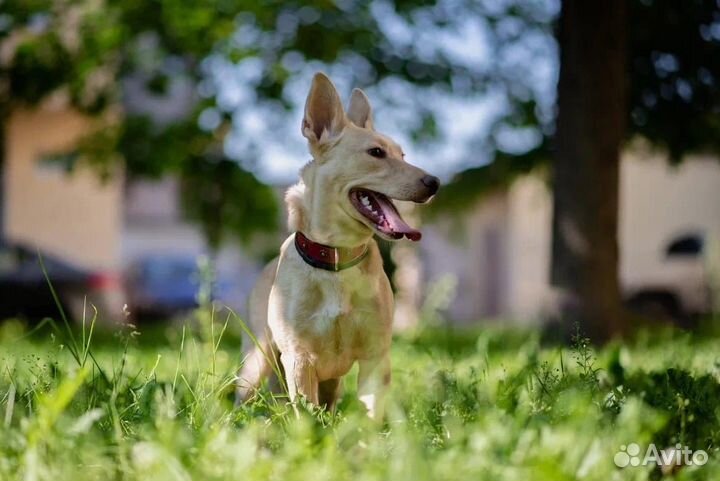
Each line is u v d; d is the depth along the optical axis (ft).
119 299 48.80
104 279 48.42
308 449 9.98
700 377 15.14
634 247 67.72
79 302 47.67
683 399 12.75
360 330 14.79
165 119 49.75
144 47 46.57
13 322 43.80
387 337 15.08
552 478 8.44
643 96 37.11
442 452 10.12
